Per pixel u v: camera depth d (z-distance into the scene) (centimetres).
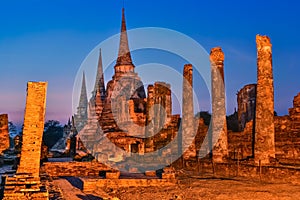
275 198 2183
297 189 2447
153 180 2719
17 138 3750
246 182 2766
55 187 2211
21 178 1928
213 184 2697
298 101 3241
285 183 2694
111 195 2334
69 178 2995
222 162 3356
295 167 2820
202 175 3238
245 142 3475
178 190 2488
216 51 3597
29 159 2041
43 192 1806
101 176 3119
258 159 3136
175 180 2756
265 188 2498
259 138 3170
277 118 3338
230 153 3569
